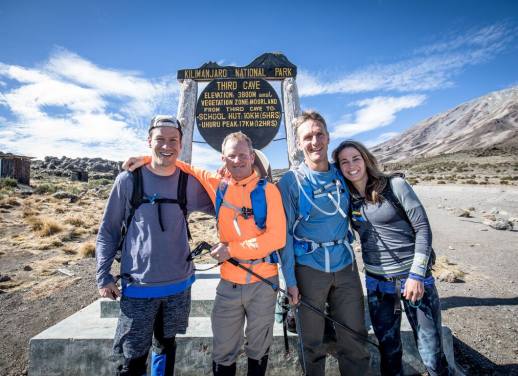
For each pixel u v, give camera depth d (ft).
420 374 9.12
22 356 10.38
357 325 7.47
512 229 30.53
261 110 15.37
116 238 6.94
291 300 7.18
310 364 7.37
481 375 9.18
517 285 16.20
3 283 16.89
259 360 6.99
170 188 7.00
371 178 7.36
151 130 7.04
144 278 6.53
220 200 7.12
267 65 15.56
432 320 6.73
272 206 6.89
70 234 28.45
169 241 6.72
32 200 48.67
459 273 17.42
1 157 74.74
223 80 15.40
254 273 6.86
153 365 6.95
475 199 55.31
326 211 7.30
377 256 7.22
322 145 7.46
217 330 7.09
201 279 12.40
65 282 17.17
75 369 8.81
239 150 6.93
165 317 6.81
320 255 7.30
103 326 9.61
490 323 12.17
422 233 6.80
